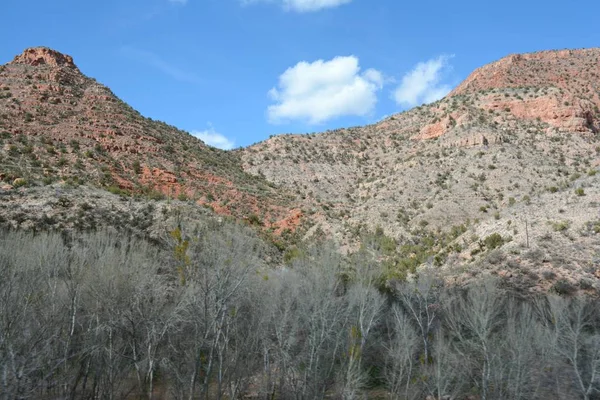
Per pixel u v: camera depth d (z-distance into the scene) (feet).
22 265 94.84
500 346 101.19
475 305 107.65
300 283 119.75
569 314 105.29
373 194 260.01
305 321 115.55
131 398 102.22
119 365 100.83
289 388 105.50
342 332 116.98
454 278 144.36
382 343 117.08
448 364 102.58
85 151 206.59
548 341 99.71
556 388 98.89
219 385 92.22
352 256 174.91
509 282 134.10
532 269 137.39
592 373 93.40
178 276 102.47
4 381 75.87
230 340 116.57
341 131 385.91
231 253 101.71
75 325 99.91
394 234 205.36
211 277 95.86
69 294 94.12
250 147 353.10
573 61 439.22
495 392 100.68
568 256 138.92
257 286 111.65
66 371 89.71
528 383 98.37
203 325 95.14
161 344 110.42
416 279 146.51
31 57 282.77
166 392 104.63
